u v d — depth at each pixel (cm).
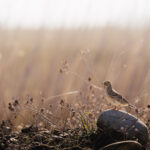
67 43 3288
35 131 1102
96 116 1219
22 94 1784
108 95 1138
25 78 2052
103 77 1778
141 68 2034
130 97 1462
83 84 1495
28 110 1217
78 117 1177
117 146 973
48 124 1167
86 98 1270
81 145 1023
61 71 1288
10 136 1048
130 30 3142
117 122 1062
